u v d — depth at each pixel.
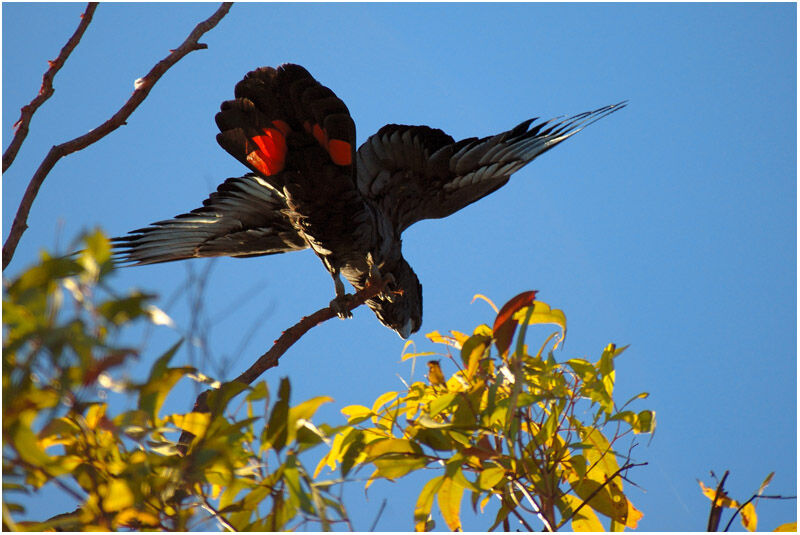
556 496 7.02
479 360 7.00
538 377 7.05
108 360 4.66
